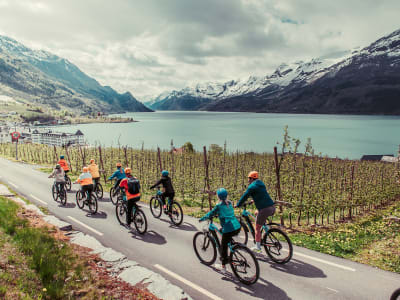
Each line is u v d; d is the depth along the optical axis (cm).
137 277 680
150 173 2400
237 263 684
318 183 1596
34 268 643
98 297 575
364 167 2206
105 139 17050
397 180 1802
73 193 1723
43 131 15212
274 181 1850
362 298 596
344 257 798
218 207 697
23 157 4138
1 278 566
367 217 1299
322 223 1180
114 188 1477
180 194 1894
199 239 803
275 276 699
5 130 14438
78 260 742
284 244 888
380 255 800
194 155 3800
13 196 1549
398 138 16788
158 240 959
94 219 1198
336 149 12606
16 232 852
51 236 897
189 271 738
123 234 1020
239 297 615
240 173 2484
